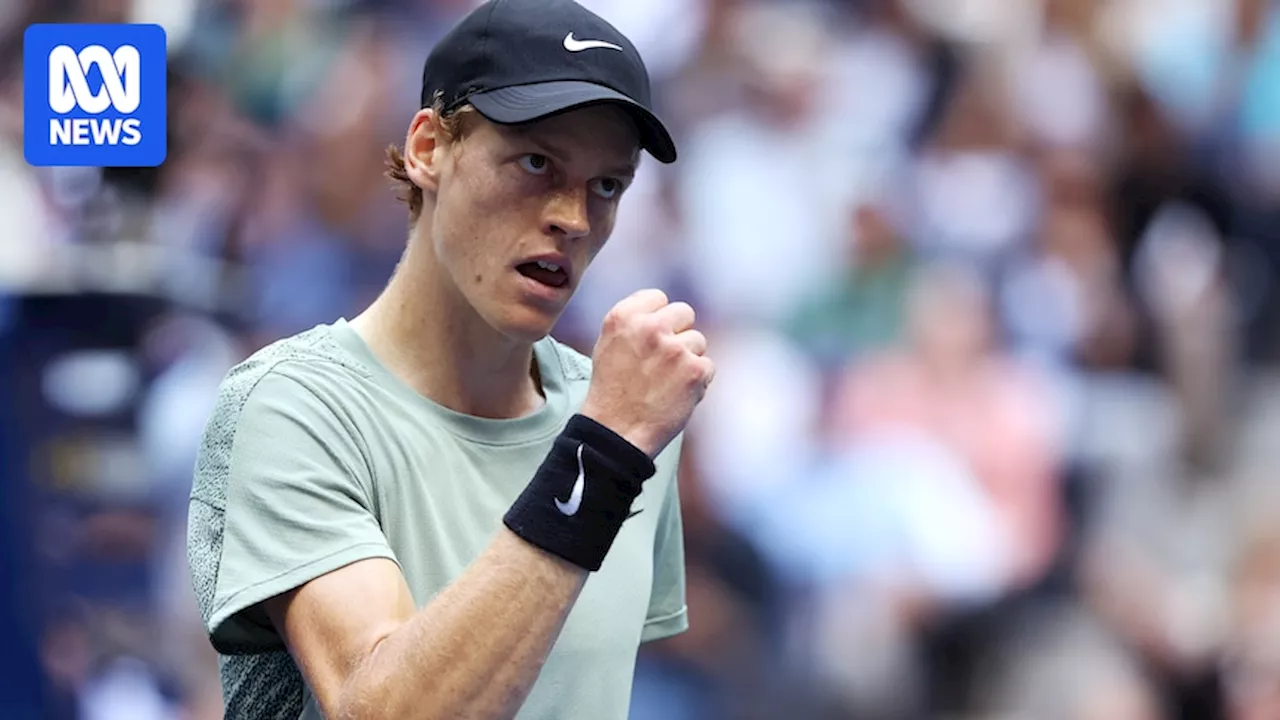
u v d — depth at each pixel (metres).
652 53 26.16
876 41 26.36
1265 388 24.48
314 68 24.42
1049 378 23.17
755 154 24.80
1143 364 24.11
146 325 19.50
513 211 7.44
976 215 24.89
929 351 22.80
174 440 19.19
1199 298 24.98
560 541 6.86
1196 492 22.69
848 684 20.39
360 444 7.55
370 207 23.67
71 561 18.52
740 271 24.16
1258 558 21.30
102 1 23.77
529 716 7.69
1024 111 25.92
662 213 24.23
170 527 18.91
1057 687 20.45
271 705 7.69
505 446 7.97
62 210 20.73
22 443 18.42
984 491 21.91
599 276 23.59
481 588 6.79
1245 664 20.72
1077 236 25.17
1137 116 26.45
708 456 21.27
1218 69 27.52
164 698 18.47
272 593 7.11
